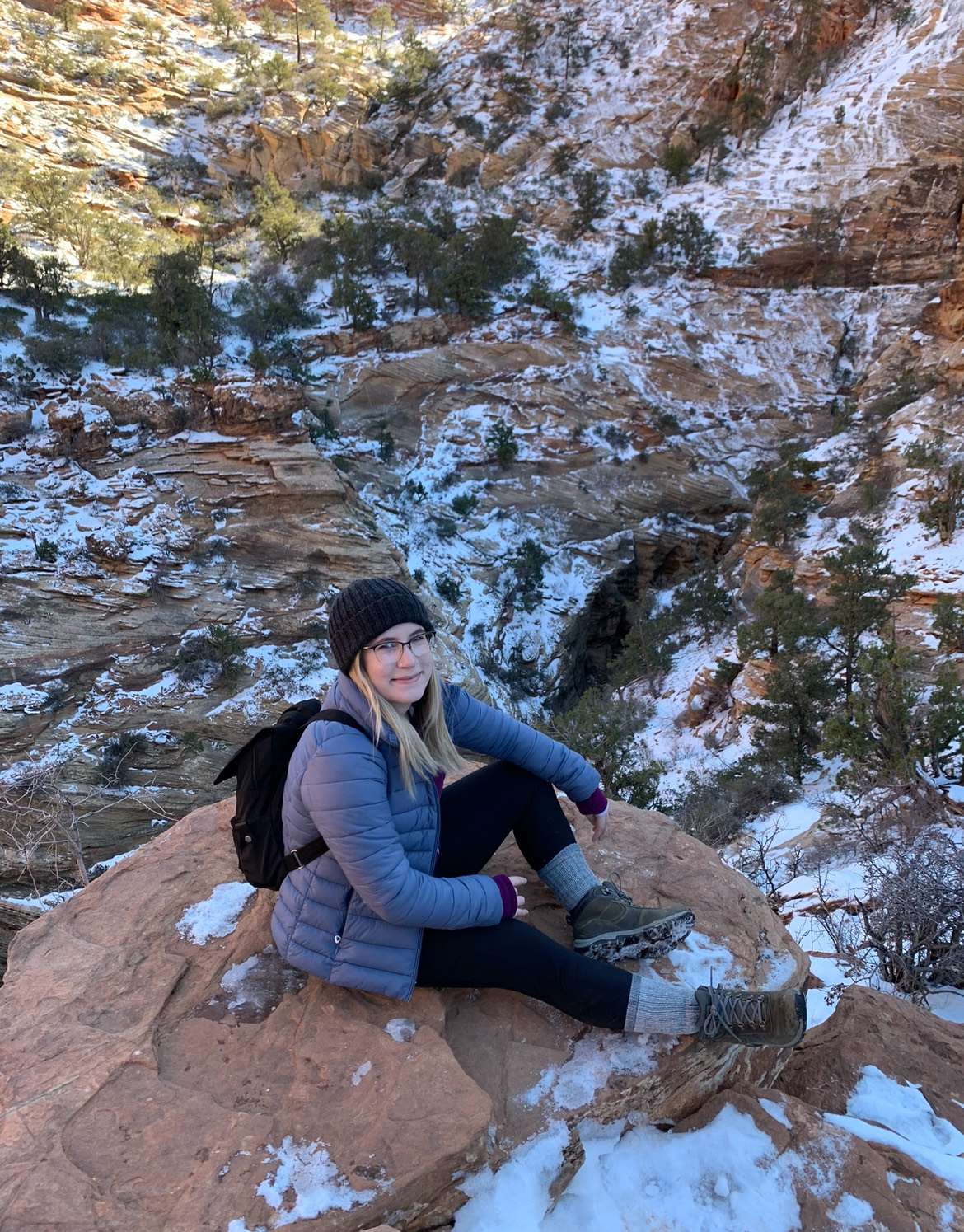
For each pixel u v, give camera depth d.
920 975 4.25
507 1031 2.29
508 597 33.34
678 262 50.06
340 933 2.15
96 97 63.88
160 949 2.57
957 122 50.94
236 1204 1.73
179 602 23.70
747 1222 1.98
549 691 31.86
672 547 39.38
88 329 33.94
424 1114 1.92
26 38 63.97
